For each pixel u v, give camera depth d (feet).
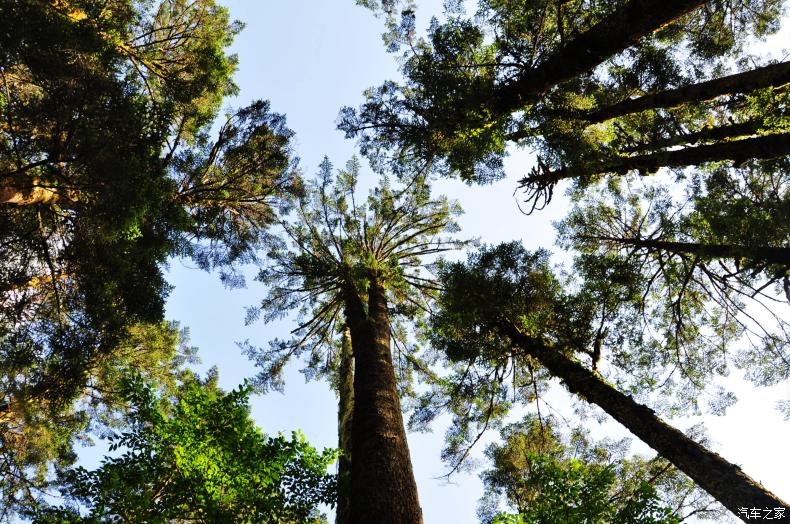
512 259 29.43
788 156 29.12
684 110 33.35
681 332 32.71
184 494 16.17
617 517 16.35
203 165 35.17
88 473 15.99
